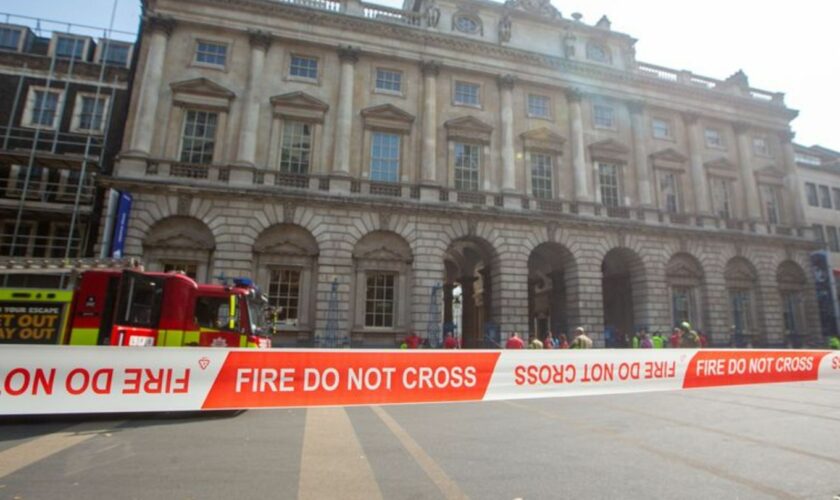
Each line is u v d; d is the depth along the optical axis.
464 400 9.62
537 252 31.05
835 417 10.08
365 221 24.44
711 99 34.09
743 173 33.75
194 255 22.41
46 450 7.22
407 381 9.38
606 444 7.75
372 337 23.83
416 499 5.20
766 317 31.25
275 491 5.40
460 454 7.11
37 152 22.70
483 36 30.00
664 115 33.09
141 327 11.73
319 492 5.39
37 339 11.35
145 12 25.66
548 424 9.48
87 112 26.20
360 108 26.56
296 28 26.27
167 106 23.97
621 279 31.22
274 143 24.88
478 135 28.02
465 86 28.98
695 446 7.61
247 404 8.79
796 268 33.78
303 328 23.00
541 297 35.31
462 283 34.53
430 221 25.31
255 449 7.37
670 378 11.71
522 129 29.20
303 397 8.95
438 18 28.88
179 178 22.84
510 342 19.31
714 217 31.72
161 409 8.55
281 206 23.48
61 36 27.28
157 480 5.74
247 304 12.73
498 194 27.30
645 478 5.96
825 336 32.22
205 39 25.27
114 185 21.77
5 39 26.89
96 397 8.40
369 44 27.25
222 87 24.52
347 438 8.20
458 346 22.53
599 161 30.45
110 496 5.14
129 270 11.72
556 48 31.59
